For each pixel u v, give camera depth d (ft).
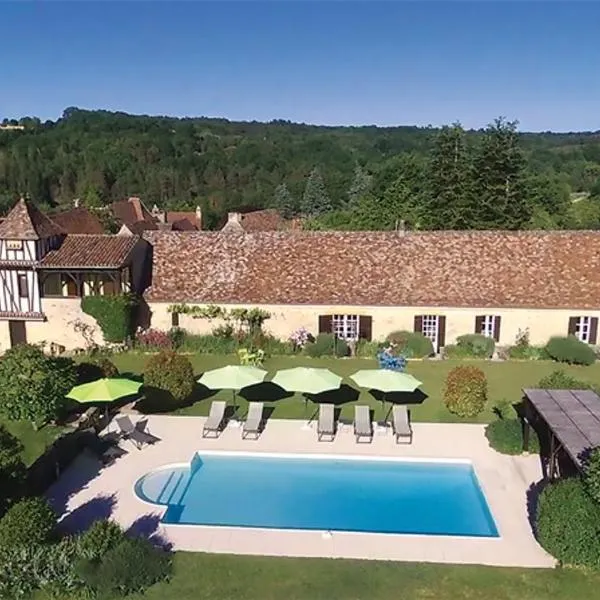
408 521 62.59
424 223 219.61
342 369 108.99
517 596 49.93
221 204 401.08
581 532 51.96
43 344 120.16
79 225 192.75
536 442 74.84
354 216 260.01
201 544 57.16
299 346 117.50
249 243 129.70
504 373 107.24
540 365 111.55
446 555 55.72
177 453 75.87
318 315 118.73
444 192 214.48
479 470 71.41
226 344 118.42
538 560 54.85
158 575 51.34
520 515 62.13
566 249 122.83
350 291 119.03
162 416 87.81
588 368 110.11
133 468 72.13
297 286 120.98
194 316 121.39
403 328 117.91
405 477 71.56
